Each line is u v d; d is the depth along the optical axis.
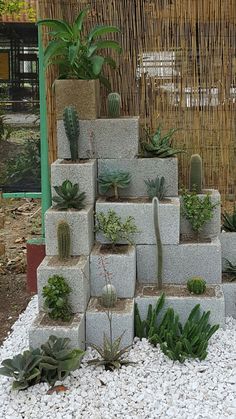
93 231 4.24
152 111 4.72
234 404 3.41
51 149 4.82
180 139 4.77
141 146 4.57
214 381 3.61
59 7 4.61
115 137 4.35
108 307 3.97
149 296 4.11
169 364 3.76
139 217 4.20
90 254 4.09
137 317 4.00
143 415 3.35
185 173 4.80
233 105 4.71
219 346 3.94
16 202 8.16
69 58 4.14
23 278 5.46
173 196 4.39
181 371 3.70
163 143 4.44
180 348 3.73
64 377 3.59
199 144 4.77
